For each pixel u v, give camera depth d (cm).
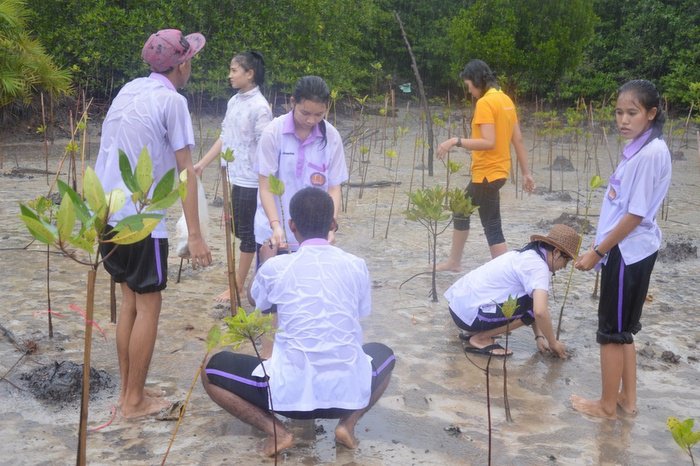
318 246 367
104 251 381
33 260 664
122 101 381
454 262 678
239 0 1692
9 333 489
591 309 590
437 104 2306
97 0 1553
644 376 470
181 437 372
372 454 362
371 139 1528
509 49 1947
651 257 393
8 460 345
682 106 2136
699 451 379
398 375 459
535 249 492
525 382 455
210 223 827
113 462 346
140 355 384
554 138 1661
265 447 358
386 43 2345
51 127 1424
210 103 1809
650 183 377
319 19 1784
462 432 389
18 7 1368
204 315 546
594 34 2128
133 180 232
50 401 404
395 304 588
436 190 566
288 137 453
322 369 349
